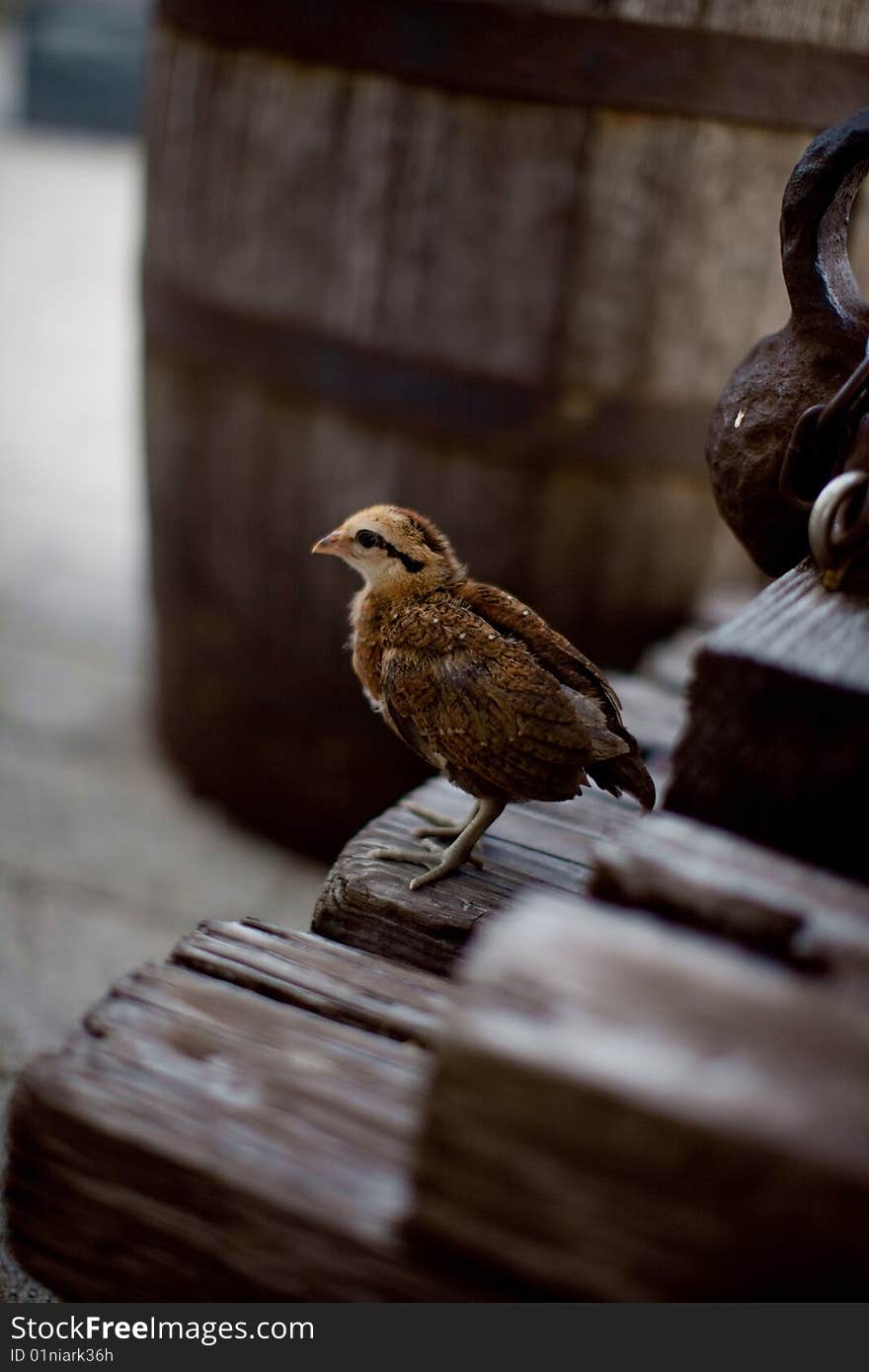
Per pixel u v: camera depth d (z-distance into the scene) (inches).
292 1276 46.9
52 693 197.0
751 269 132.2
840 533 57.5
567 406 134.6
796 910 45.7
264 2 130.6
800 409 71.9
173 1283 49.1
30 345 371.9
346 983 59.7
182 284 149.3
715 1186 39.0
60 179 551.2
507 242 129.1
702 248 129.6
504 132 125.0
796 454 67.9
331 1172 48.3
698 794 53.4
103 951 138.3
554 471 137.6
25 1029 122.1
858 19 121.5
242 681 162.9
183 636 168.4
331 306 137.8
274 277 140.2
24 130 644.1
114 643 215.2
